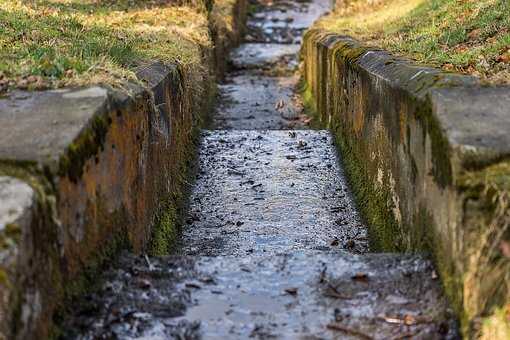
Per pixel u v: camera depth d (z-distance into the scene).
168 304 4.37
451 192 4.30
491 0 10.90
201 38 13.61
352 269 4.86
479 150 4.21
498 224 3.96
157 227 6.79
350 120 9.54
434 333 4.09
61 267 3.90
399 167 6.12
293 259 5.04
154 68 7.64
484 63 7.16
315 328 4.14
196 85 11.03
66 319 3.93
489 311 3.97
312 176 9.46
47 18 10.62
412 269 4.80
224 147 10.77
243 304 4.41
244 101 16.22
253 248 7.27
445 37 9.57
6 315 3.04
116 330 4.01
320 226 7.84
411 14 14.06
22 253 3.29
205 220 8.09
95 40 8.81
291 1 33.47
